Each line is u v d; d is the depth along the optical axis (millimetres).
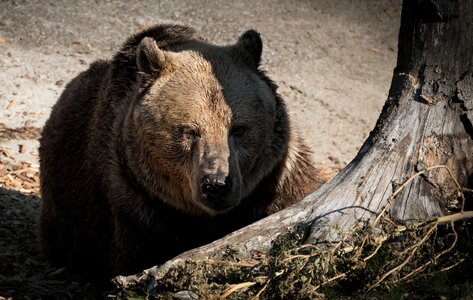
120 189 10602
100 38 21406
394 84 9312
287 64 21797
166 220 10484
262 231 8680
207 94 9523
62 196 12508
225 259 8492
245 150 9695
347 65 22438
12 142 16812
